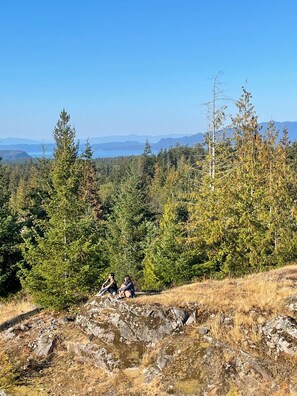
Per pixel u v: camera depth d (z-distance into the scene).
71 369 15.12
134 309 15.99
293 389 11.30
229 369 12.62
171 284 24.83
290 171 32.34
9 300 26.48
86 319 16.86
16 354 16.42
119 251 37.16
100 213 54.97
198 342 14.00
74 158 51.19
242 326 13.91
